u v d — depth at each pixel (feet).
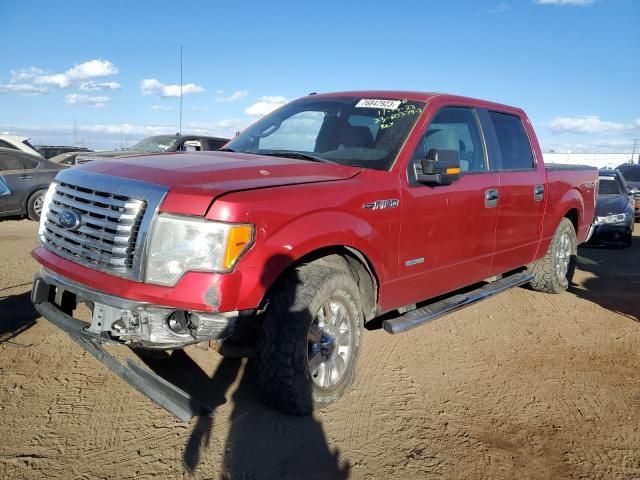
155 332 9.83
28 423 10.66
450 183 13.89
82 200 11.03
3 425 10.53
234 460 9.89
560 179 20.80
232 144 16.05
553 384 14.02
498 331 17.79
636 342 17.37
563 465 10.52
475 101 17.06
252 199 10.14
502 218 17.04
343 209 11.70
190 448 10.14
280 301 10.84
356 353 12.29
